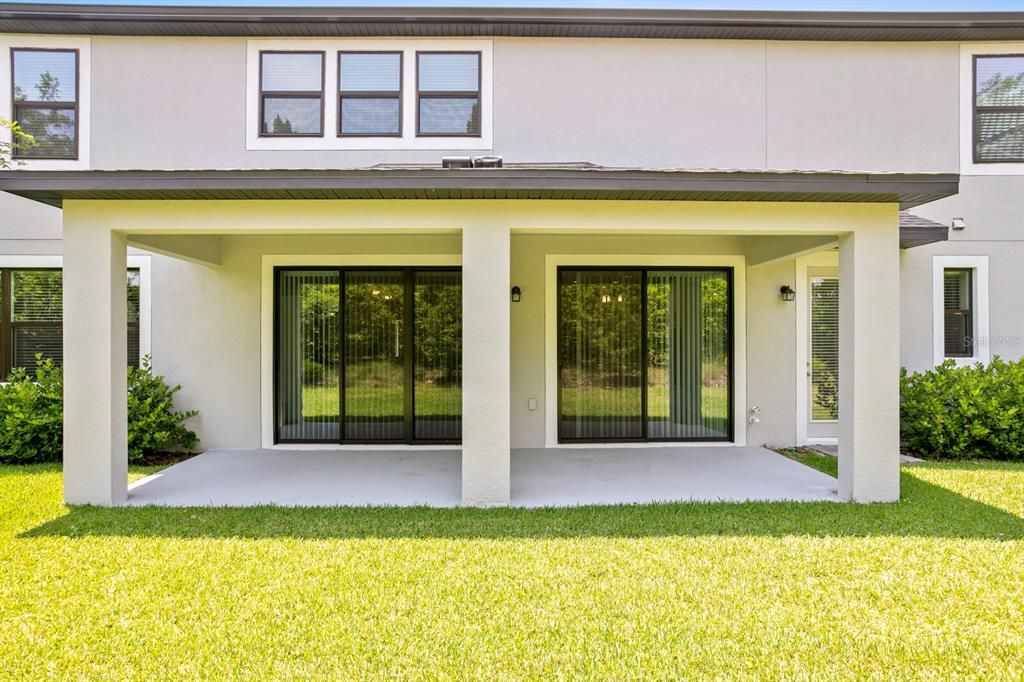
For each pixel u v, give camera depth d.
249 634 3.52
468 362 6.11
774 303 9.39
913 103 9.37
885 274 6.16
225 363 9.12
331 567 4.47
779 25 9.12
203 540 5.06
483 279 6.12
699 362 9.52
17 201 9.16
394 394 9.34
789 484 7.04
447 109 9.16
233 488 6.88
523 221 6.12
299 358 9.32
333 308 9.30
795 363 9.42
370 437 9.33
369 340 9.33
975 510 5.86
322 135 9.08
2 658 3.27
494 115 9.13
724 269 9.51
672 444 9.46
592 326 9.45
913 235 7.96
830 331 9.54
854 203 6.14
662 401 9.52
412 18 8.82
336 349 9.31
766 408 9.41
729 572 4.37
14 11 8.55
